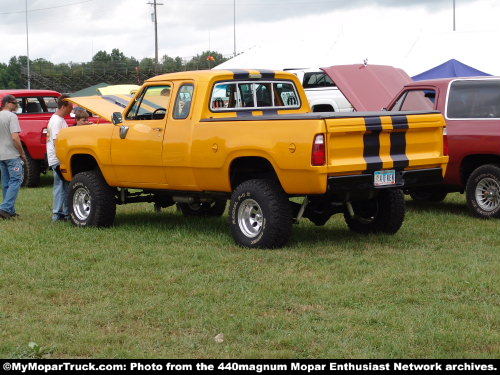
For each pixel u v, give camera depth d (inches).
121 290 279.0
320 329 228.2
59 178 437.7
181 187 374.0
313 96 808.9
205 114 361.4
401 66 872.3
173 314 246.7
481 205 428.1
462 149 429.4
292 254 332.5
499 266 306.7
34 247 358.6
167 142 369.4
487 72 828.0
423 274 293.6
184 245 358.0
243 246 349.4
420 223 414.3
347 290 271.3
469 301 257.9
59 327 234.7
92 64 2252.7
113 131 396.8
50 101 695.1
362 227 383.6
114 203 411.5
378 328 229.6
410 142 347.9
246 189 346.0
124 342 220.7
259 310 250.4
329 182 320.2
